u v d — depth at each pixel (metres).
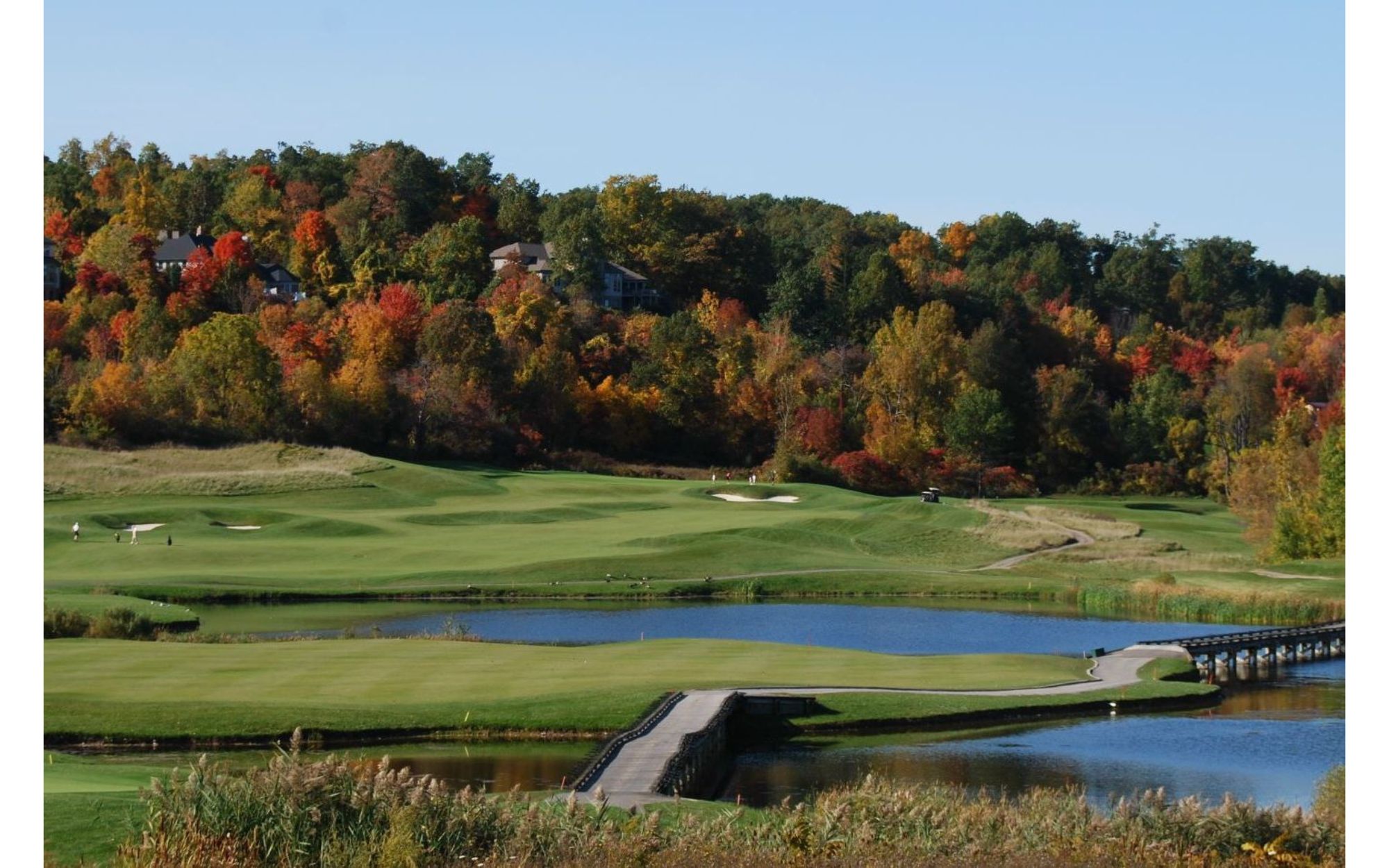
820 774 35.84
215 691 40.09
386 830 20.78
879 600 75.12
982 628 65.06
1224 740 40.47
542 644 57.00
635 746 33.84
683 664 47.22
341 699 39.44
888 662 49.62
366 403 127.31
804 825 22.27
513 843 21.02
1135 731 41.56
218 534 89.25
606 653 49.47
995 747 39.03
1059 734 40.94
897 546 92.25
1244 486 100.62
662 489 114.44
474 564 80.06
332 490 104.62
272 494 102.81
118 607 59.53
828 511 104.25
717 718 37.50
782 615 68.75
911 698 43.09
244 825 20.42
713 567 80.94
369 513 99.06
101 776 28.53
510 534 92.06
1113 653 54.62
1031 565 86.94
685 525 95.44
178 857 19.69
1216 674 55.41
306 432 123.25
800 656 50.38
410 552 83.88
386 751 35.94
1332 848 23.14
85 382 114.44
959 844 22.44
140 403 117.25
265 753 34.66
